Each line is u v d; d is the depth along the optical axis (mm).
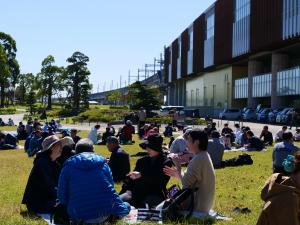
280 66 67312
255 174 15734
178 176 8664
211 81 97750
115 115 67188
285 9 58156
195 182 8117
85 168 7578
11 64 114562
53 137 9367
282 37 58688
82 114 71062
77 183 7480
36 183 9141
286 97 66125
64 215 7883
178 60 120188
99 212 7461
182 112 67125
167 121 57062
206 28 93875
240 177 14961
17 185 13297
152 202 9000
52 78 118312
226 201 10688
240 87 81125
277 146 12398
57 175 9367
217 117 83812
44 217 8633
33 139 23359
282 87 63906
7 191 12148
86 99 110750
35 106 126375
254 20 67375
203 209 8148
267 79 69000
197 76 109750
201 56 96875
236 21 75312
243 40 72125
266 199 5820
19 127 37094
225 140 25859
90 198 7449
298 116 51375
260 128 48250
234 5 76250
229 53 78375
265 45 63438
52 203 9062
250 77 76000
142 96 72625
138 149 26906
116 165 12789
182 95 125688
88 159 7684
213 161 17688
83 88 110250
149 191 9289
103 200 7531
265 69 77500
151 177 9273
